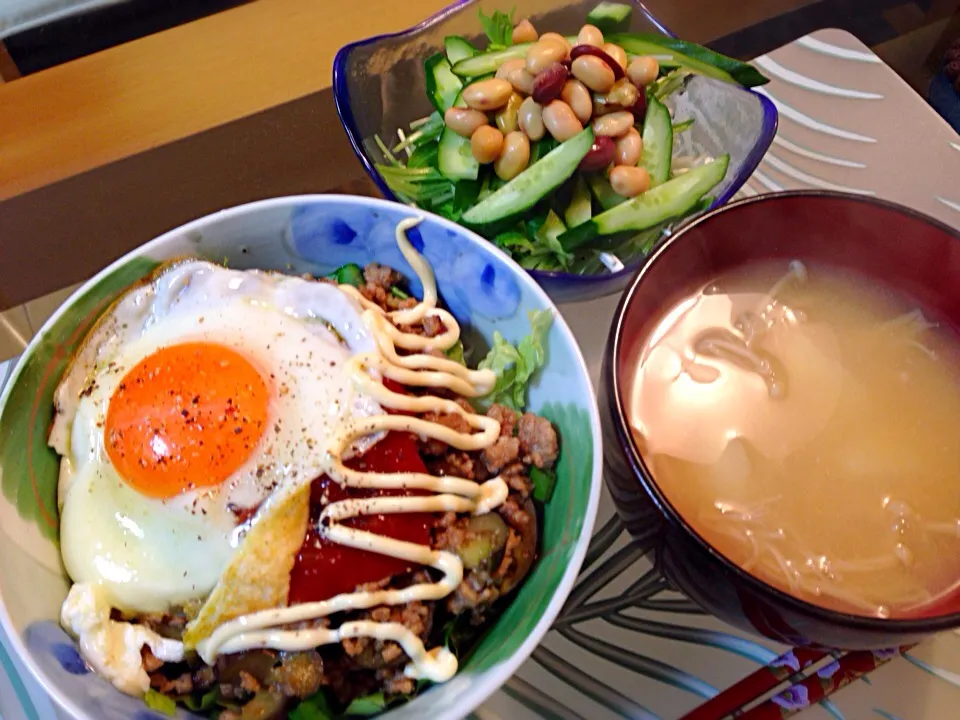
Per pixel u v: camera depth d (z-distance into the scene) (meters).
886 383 0.24
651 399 0.24
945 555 0.22
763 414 0.24
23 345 0.30
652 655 0.24
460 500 0.24
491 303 0.26
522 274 0.25
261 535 0.22
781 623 0.20
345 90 0.33
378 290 0.27
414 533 0.23
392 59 0.35
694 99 0.36
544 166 0.30
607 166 0.32
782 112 0.36
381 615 0.22
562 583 0.21
